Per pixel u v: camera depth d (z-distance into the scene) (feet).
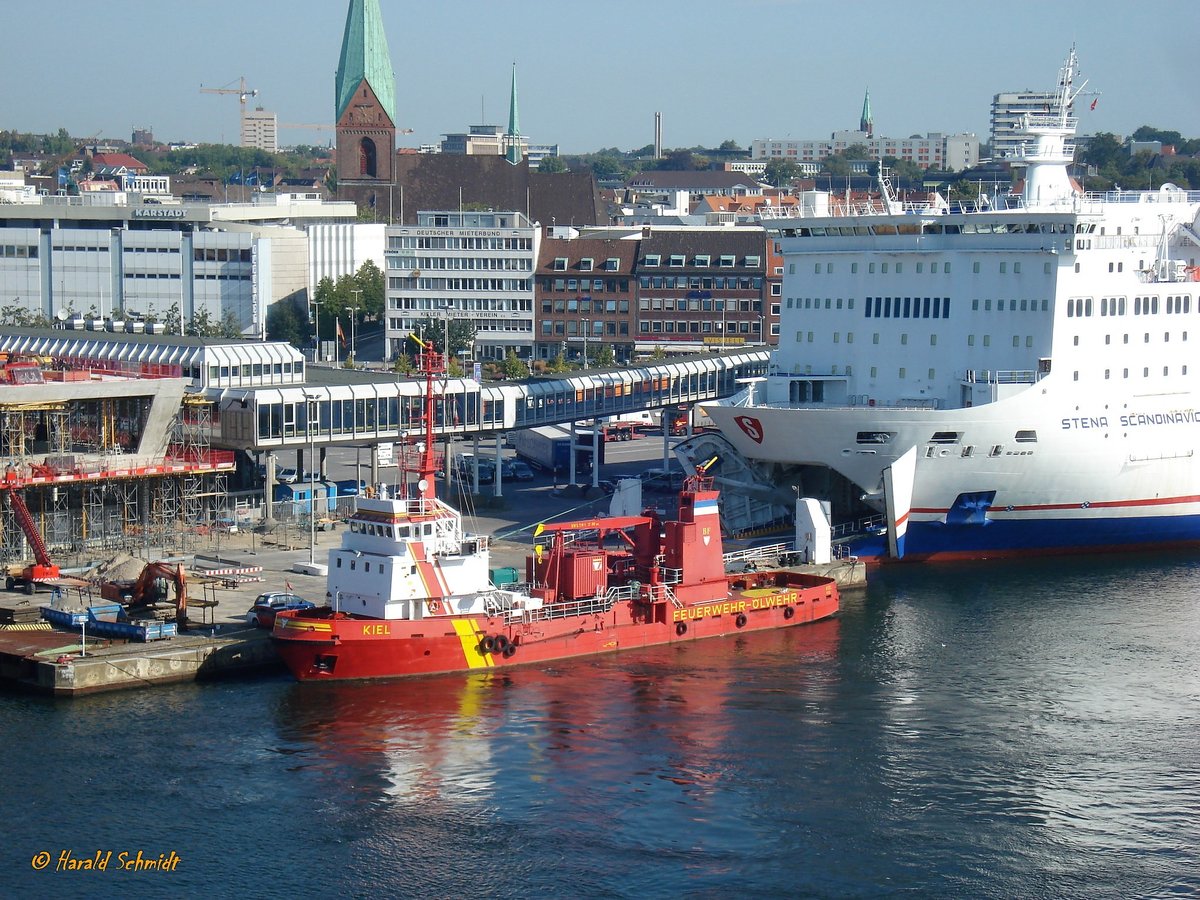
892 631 316.19
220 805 231.50
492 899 209.05
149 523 366.63
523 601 294.05
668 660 296.71
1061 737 260.21
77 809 229.25
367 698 271.69
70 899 207.31
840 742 257.75
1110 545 379.76
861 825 229.25
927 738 259.39
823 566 348.59
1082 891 211.61
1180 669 292.20
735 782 242.17
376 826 226.79
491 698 273.33
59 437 365.61
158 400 364.99
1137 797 238.48
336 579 288.71
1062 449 358.43
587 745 254.47
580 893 210.38
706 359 491.31
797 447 359.46
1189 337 372.58
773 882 213.46
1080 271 354.54
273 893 209.56
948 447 351.46
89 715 260.83
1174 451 374.02
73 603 304.91
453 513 289.94
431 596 284.82
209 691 273.13
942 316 364.99
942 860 219.41
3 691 272.51
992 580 355.97
